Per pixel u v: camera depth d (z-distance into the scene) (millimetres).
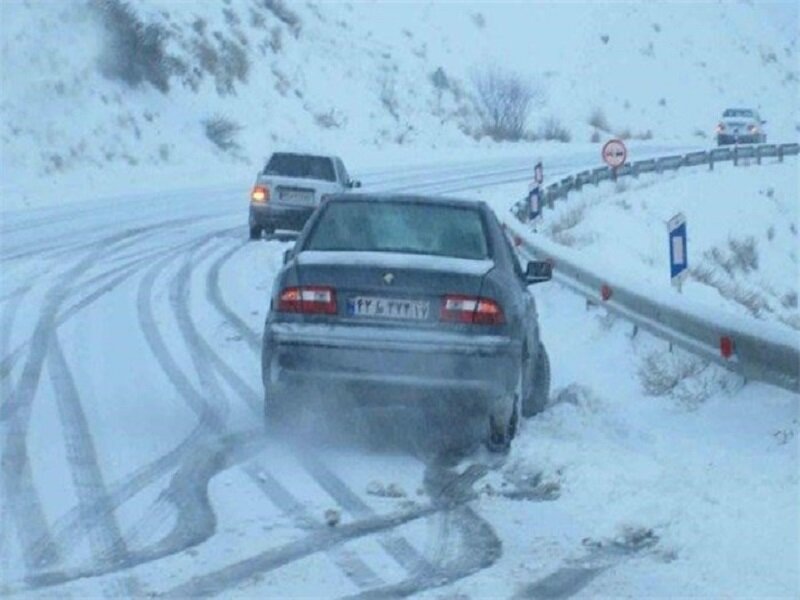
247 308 18219
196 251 25125
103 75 41656
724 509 8938
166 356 14539
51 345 14906
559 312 18828
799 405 11711
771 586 7652
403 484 9875
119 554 8133
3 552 8133
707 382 13094
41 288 19219
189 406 12180
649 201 41938
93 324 16391
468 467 10359
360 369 10305
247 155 46062
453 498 9539
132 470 9984
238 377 13555
